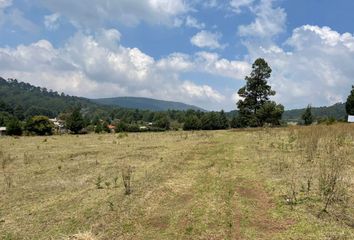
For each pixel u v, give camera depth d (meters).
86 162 15.70
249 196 8.95
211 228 6.92
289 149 16.39
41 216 8.09
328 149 15.17
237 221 7.23
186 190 9.75
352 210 7.47
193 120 81.56
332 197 8.12
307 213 7.40
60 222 7.62
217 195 9.10
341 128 21.28
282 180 10.20
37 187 10.98
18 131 54.56
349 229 6.50
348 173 10.44
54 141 28.23
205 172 12.05
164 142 23.95
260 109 52.22
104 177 12.08
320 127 22.95
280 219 7.21
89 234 6.68
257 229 6.79
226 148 18.33
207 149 18.39
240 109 55.91
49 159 17.14
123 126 71.12
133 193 9.57
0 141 29.22
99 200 9.09
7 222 7.81
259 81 54.62
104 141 26.80
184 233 6.75
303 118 53.72
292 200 8.29
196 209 8.04
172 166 13.55
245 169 12.21
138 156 16.94
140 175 12.09
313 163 12.30
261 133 27.55
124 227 7.15
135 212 7.99
